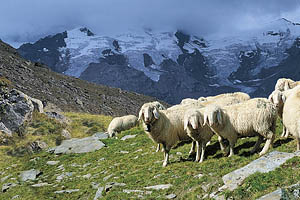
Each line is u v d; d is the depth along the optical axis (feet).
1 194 59.77
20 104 111.45
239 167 40.04
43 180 63.93
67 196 51.13
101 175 56.34
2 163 86.74
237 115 45.37
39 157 82.43
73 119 137.59
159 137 50.29
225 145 48.88
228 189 34.94
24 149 95.25
